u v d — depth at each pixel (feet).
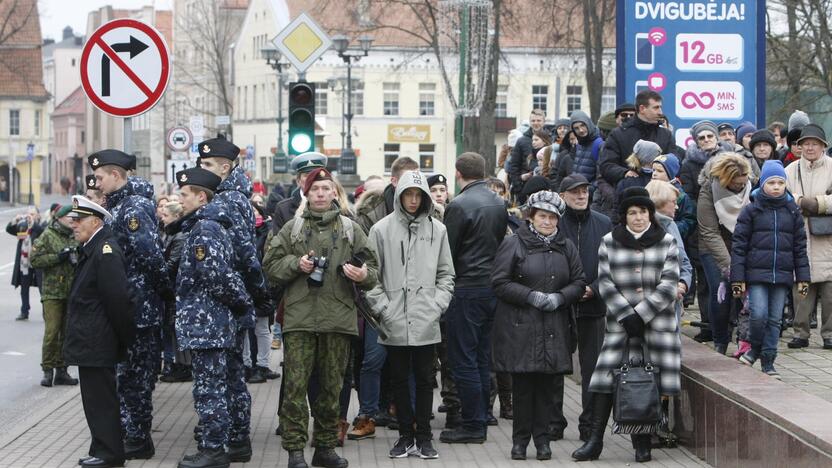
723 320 67.97
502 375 67.97
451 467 55.57
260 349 84.33
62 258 84.99
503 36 237.04
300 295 54.39
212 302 53.36
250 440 58.75
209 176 55.93
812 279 70.90
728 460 51.93
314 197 54.95
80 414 72.13
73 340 53.83
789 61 177.47
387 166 445.37
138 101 62.75
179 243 60.95
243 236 55.88
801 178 72.54
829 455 41.73
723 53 91.40
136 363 56.95
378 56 439.22
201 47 439.63
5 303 154.30
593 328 60.64
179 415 70.85
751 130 83.15
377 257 56.03
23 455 59.00
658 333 55.57
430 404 57.93
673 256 55.77
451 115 444.96
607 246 56.18
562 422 62.39
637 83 91.30
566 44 229.86
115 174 57.16
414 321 56.90
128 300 53.42
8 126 589.32
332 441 55.57
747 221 63.72
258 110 493.36
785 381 61.36
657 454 57.31
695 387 56.13
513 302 56.03
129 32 62.59
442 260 58.08
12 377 90.79
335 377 55.11
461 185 61.41
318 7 287.69
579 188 59.72
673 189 59.16
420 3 263.49
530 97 436.35
